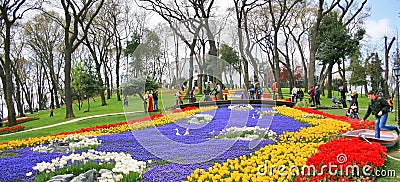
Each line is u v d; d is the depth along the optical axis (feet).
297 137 33.76
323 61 107.76
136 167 23.35
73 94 129.18
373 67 132.46
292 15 128.57
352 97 52.26
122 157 26.48
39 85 172.14
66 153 30.50
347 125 40.75
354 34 117.08
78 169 23.00
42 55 150.82
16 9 84.17
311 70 90.02
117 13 123.34
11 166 25.49
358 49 119.85
